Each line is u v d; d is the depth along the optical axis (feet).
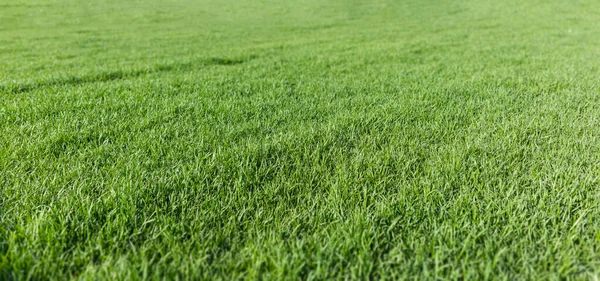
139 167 6.50
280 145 7.59
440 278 4.01
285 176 6.28
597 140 7.72
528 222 5.01
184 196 5.53
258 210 5.27
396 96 11.93
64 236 4.50
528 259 4.25
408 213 5.18
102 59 21.43
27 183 5.83
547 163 6.65
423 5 71.82
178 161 6.84
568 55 20.04
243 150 7.24
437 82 14.03
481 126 8.79
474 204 5.29
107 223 4.79
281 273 4.01
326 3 79.87
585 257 4.30
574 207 5.34
